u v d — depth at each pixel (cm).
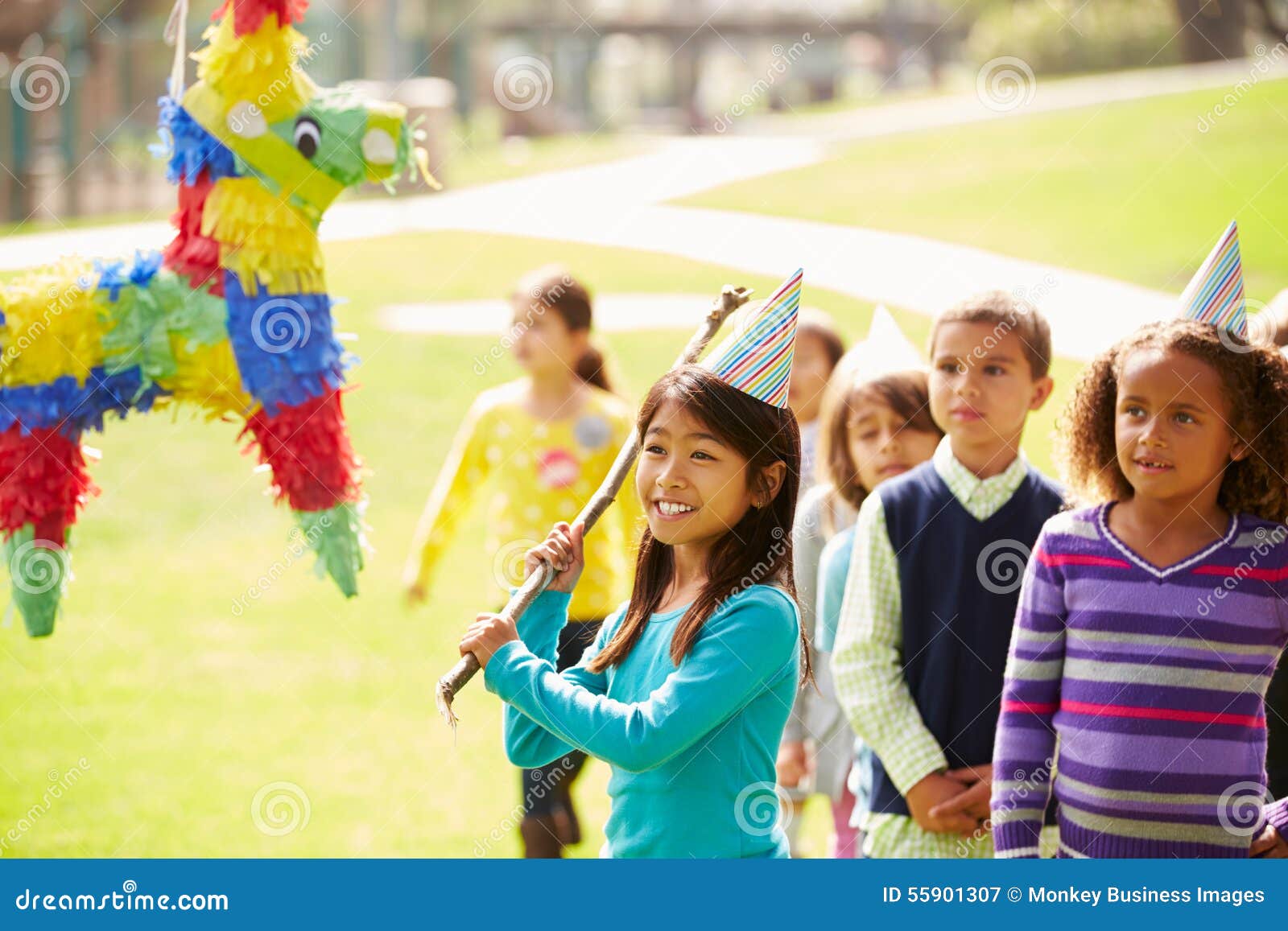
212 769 511
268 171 434
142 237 1438
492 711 582
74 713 568
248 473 956
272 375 432
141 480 933
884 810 362
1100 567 304
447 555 786
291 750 532
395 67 2675
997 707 358
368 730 554
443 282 1416
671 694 269
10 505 412
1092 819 300
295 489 439
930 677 359
